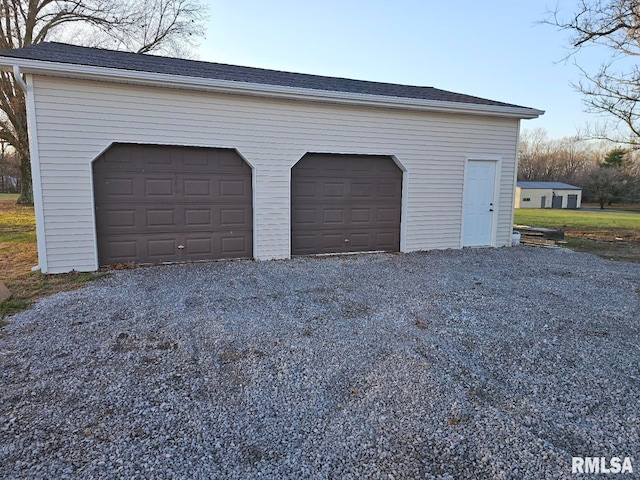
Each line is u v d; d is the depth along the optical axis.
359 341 3.35
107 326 3.62
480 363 2.95
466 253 7.90
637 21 10.69
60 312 4.00
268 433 2.09
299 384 2.61
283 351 3.12
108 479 1.72
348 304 4.44
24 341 3.25
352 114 7.14
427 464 1.87
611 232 13.30
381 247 7.86
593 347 3.25
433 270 6.31
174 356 3.01
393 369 2.83
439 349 3.19
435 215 8.07
